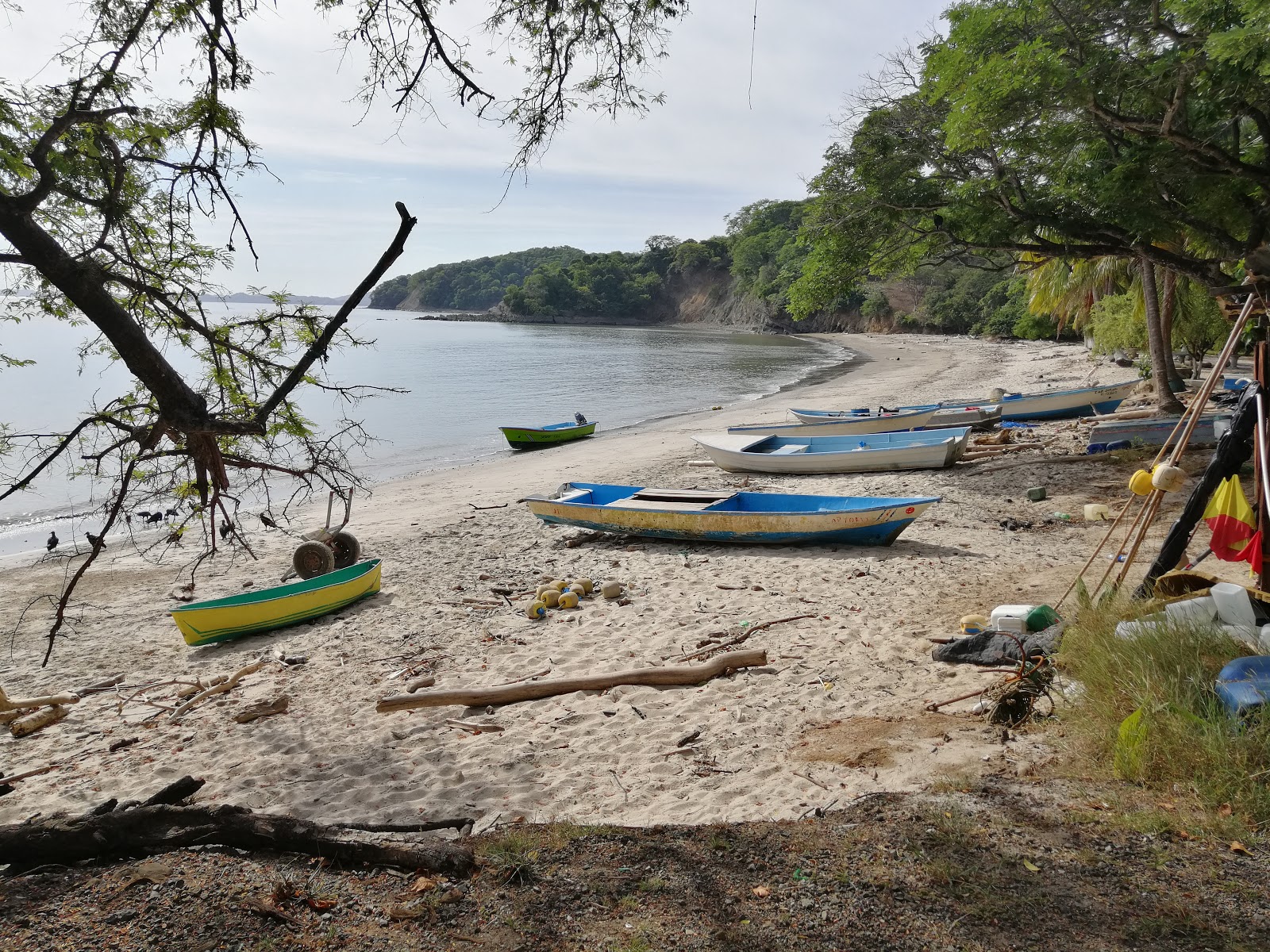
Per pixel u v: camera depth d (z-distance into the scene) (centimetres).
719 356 7619
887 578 1086
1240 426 704
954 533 1288
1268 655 538
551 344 9894
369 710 809
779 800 540
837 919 367
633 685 800
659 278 17938
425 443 3080
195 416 379
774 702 732
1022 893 382
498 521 1664
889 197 1479
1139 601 712
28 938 348
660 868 415
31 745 812
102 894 385
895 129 1501
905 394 3816
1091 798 471
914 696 709
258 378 455
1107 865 402
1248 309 713
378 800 615
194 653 1066
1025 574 1038
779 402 3831
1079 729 553
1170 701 511
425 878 402
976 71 1133
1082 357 4744
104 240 428
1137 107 1130
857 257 1588
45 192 364
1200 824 432
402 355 7744
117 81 430
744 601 1042
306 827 428
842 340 10362
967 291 9812
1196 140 1095
